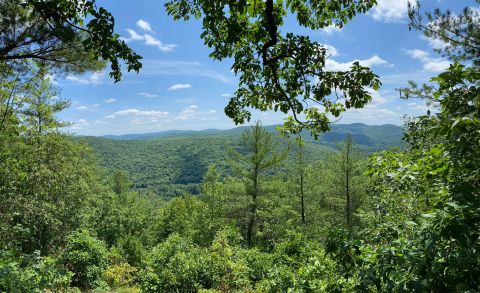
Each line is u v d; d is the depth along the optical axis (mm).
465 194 1919
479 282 1834
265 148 21172
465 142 2092
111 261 17094
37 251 5938
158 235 37594
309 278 5035
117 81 3455
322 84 3266
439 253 2057
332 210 26391
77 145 20297
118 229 31906
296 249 13906
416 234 2320
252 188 21609
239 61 3779
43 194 13938
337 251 2760
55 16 3232
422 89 7668
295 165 26688
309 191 26766
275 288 8102
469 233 1736
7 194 11305
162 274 13336
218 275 13438
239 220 23391
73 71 7594
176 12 4059
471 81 2361
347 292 3430
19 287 4465
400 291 2113
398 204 4859
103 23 3129
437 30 8172
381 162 3088
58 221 14820
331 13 3936
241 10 3035
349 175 23234
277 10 3762
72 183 16578
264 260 14250
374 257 2465
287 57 3543
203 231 23484
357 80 3109
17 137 12430
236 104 4637
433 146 2447
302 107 3557
